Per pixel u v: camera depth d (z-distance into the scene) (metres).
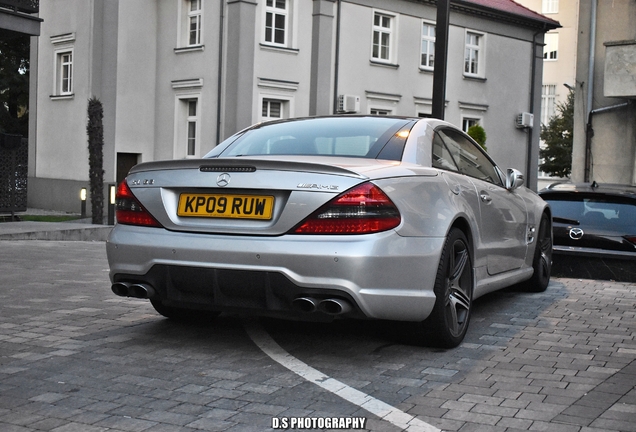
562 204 8.53
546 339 5.16
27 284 7.48
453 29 28.70
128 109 23.70
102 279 7.94
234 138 5.45
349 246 4.04
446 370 4.28
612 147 17.00
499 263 5.88
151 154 24.42
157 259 4.40
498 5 30.86
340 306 4.03
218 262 4.23
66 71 24.36
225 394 3.76
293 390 3.84
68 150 23.89
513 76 31.30
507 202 6.06
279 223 4.16
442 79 9.98
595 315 6.11
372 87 25.83
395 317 4.27
